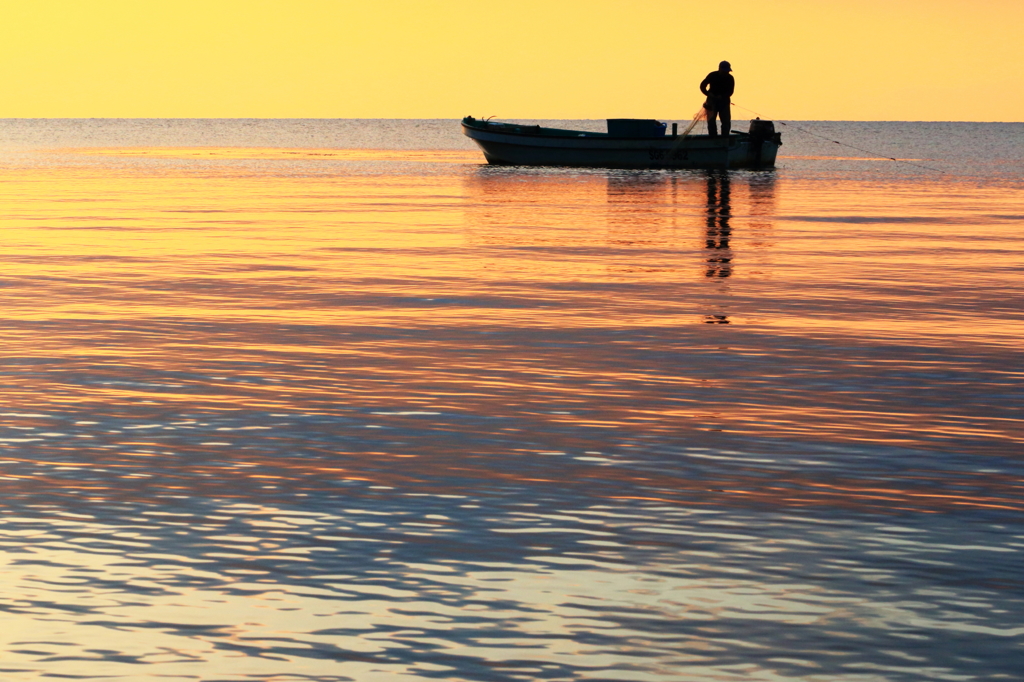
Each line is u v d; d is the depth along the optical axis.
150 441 13.77
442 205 58.56
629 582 9.24
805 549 10.05
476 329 21.88
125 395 16.23
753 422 14.84
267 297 25.97
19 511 11.04
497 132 102.31
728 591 9.05
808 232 44.00
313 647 8.04
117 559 9.73
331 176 91.75
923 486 12.08
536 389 16.72
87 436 13.98
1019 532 10.55
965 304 25.50
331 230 43.72
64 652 7.96
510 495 11.63
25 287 27.44
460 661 7.84
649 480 12.22
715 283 28.75
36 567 9.53
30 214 50.97
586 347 20.09
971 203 61.91
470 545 10.12
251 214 51.72
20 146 189.75
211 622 8.45
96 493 11.65
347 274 30.11
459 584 9.19
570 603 8.81
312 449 13.42
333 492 11.72
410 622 8.45
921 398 16.33
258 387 16.77
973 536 10.43
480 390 16.64
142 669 7.72
